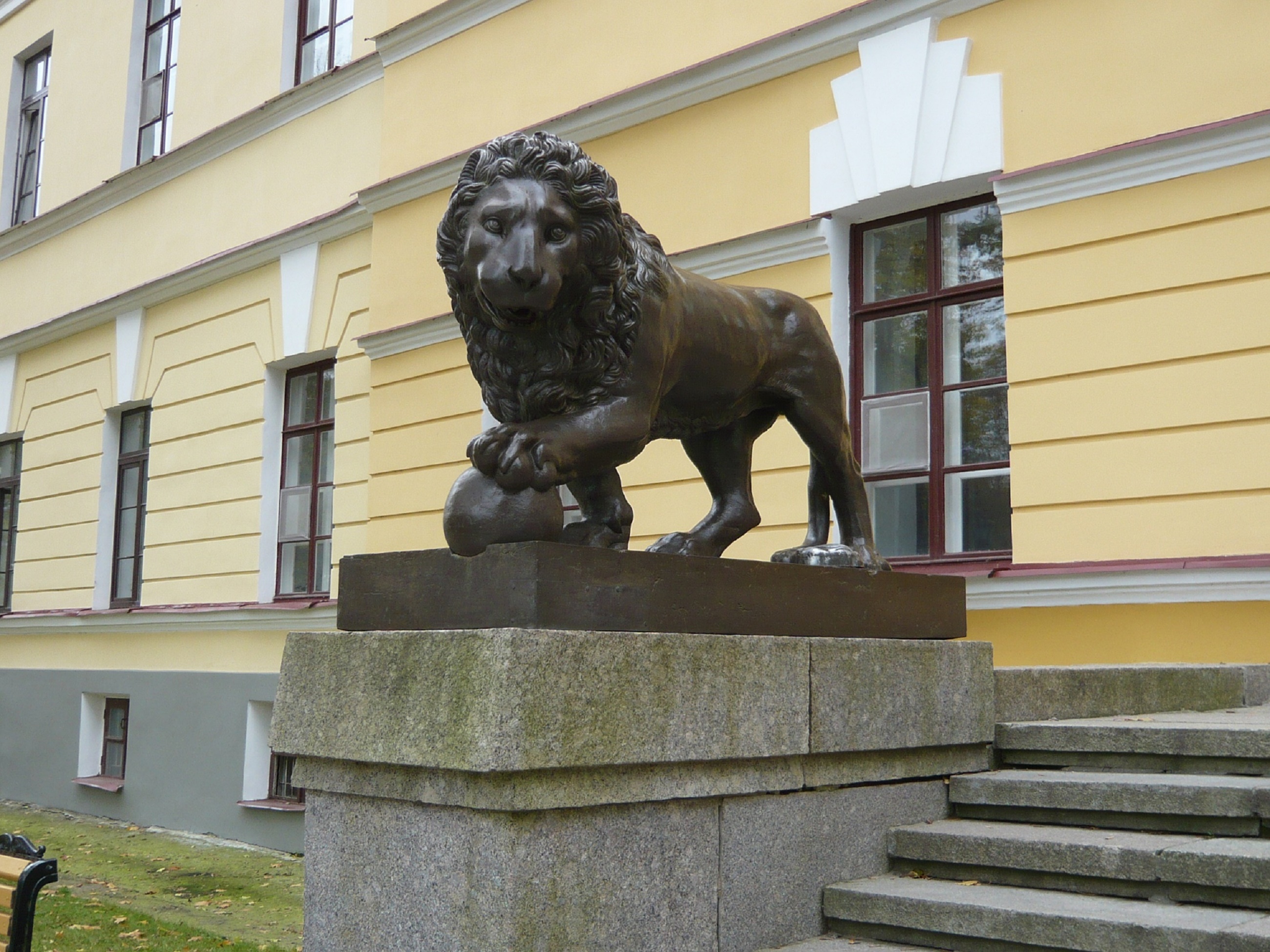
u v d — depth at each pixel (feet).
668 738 9.34
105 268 40.50
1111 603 17.98
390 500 29.01
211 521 34.30
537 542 8.99
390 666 9.24
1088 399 18.58
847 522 12.70
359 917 9.41
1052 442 18.89
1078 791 11.26
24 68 47.44
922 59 20.92
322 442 32.27
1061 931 9.30
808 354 12.22
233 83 36.32
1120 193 18.60
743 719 9.93
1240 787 10.46
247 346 34.12
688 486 23.27
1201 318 17.62
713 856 9.82
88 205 41.22
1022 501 19.08
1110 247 18.62
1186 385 17.66
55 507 40.88
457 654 8.73
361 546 29.96
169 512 35.81
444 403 28.14
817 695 10.62
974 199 21.09
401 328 28.86
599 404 10.09
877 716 11.16
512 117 27.73
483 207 9.41
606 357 10.00
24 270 44.65
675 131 24.57
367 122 31.89
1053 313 19.11
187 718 32.12
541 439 9.69
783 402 12.27
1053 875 10.39
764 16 23.41
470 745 8.45
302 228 32.24
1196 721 13.06
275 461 33.12
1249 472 16.96
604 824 9.07
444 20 29.35
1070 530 18.56
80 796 35.50
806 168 22.45
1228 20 17.89
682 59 24.67
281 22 34.88
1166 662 17.46
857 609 11.63
